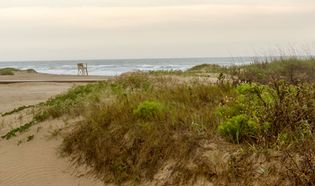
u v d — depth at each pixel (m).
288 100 6.16
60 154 7.86
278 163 5.20
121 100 8.73
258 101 6.64
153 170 6.25
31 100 17.05
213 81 11.14
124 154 6.78
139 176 6.31
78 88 13.02
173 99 8.36
